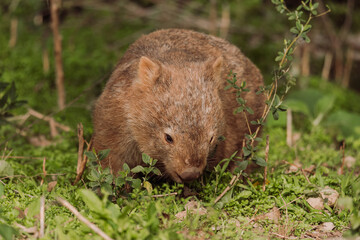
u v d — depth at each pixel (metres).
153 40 10.00
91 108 10.53
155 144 8.16
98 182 7.63
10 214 7.12
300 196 8.34
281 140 12.30
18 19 17.09
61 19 19.03
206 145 7.88
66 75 15.55
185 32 10.45
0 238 6.44
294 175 9.25
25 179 8.84
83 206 7.69
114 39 18.03
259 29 18.22
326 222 7.79
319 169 9.73
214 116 8.07
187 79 8.23
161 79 8.25
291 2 13.61
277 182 8.52
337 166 10.76
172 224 6.81
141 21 18.97
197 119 7.90
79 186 8.72
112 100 8.68
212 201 7.70
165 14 18.73
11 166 9.12
